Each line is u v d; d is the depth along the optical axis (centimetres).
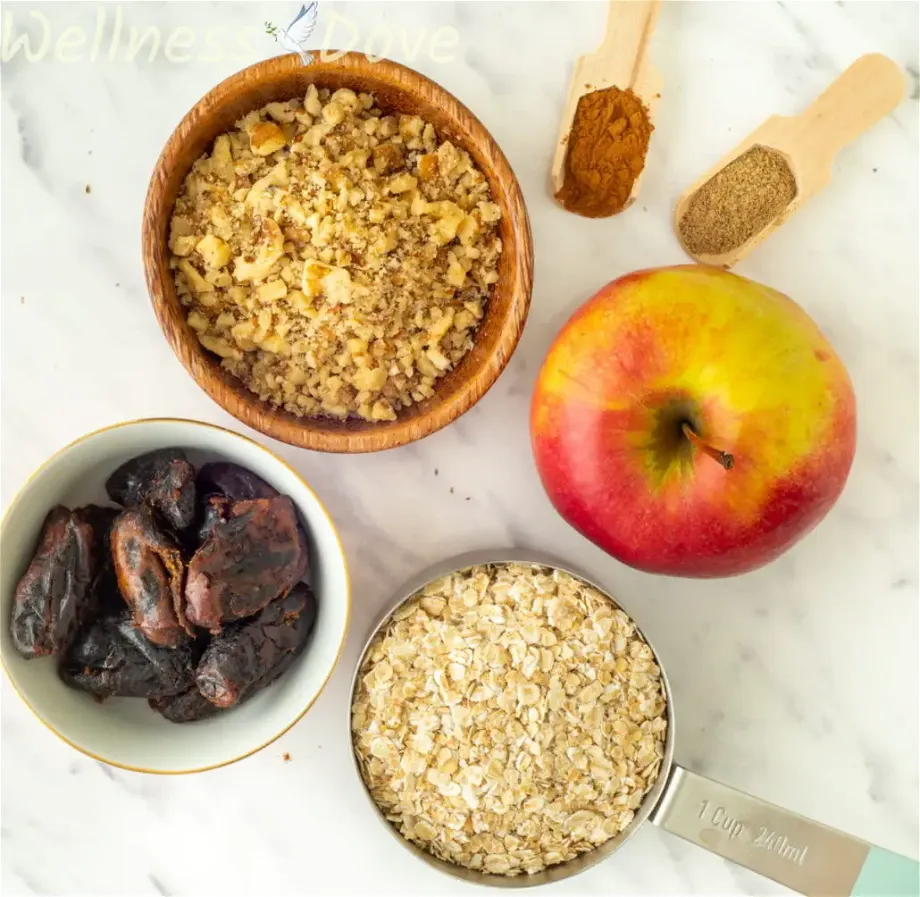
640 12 32
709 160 34
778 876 31
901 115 34
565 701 31
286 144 31
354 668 34
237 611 29
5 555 29
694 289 29
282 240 30
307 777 35
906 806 36
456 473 35
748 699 35
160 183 29
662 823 32
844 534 35
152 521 30
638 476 29
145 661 30
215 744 31
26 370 33
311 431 30
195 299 31
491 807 31
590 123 32
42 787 34
